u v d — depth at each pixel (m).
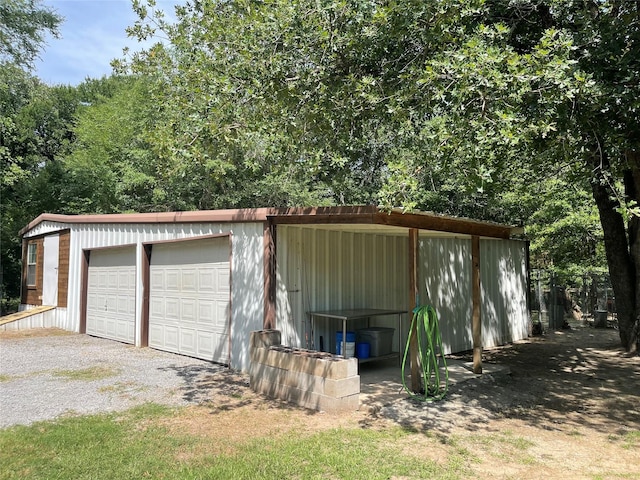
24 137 20.22
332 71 6.82
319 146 7.68
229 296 7.79
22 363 8.06
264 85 6.71
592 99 5.73
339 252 8.11
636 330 9.45
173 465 3.85
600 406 5.91
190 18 8.04
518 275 12.49
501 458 4.13
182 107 7.30
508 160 7.62
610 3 6.14
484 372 7.24
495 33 5.61
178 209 19.45
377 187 14.73
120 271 10.59
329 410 5.25
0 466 3.85
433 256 9.61
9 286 20.45
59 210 20.47
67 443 4.33
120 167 19.30
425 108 6.46
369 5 6.04
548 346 10.84
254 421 4.98
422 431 4.75
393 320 8.99
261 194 18.77
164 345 9.24
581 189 12.59
